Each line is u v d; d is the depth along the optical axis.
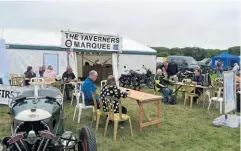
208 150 5.07
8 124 6.36
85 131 3.79
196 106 9.14
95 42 10.60
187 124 6.81
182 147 5.20
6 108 8.05
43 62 14.02
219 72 13.41
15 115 3.90
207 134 6.01
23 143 3.30
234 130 6.33
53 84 8.89
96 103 6.26
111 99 5.49
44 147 3.32
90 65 17.38
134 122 6.80
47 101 4.34
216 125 6.70
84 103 6.77
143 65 16.66
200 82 9.41
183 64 22.27
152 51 16.98
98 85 14.70
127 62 16.06
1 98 8.22
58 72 14.24
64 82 9.07
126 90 7.05
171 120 7.18
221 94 8.89
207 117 7.58
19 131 3.62
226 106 6.83
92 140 3.68
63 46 10.04
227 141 5.57
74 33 10.19
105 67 16.30
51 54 14.16
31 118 3.60
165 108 8.74
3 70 9.13
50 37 15.68
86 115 7.39
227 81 6.87
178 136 5.84
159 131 6.15
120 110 5.48
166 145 5.29
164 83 10.16
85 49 10.44
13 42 13.41
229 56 25.47
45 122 3.69
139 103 5.95
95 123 6.57
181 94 11.78
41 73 12.09
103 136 5.68
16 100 4.38
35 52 13.82
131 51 16.12
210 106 9.09
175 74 16.05
